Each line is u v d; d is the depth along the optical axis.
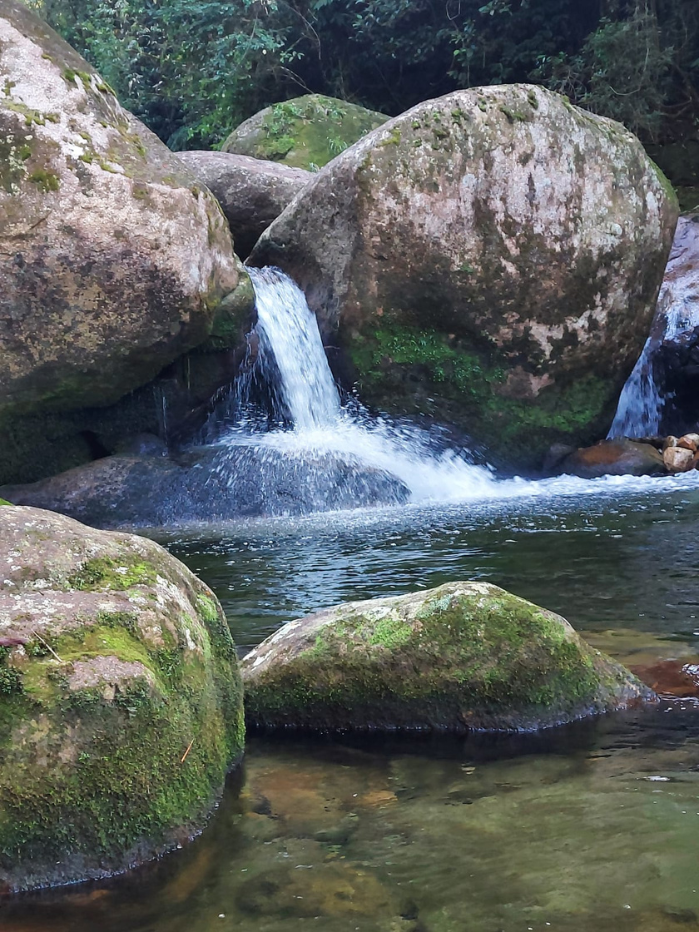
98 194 7.20
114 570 2.37
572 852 1.98
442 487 8.48
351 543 6.00
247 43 17.86
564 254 9.02
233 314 8.11
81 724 1.98
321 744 2.73
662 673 3.14
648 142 17.17
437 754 2.61
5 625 2.07
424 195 8.66
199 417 8.60
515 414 9.40
